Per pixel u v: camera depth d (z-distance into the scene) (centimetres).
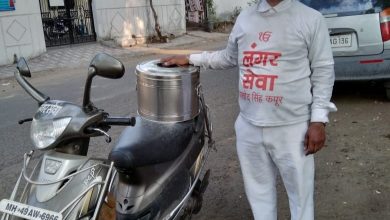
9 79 977
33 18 1191
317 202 359
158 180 277
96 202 212
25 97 781
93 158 220
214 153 465
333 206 352
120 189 272
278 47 242
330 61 245
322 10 557
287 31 240
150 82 277
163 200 272
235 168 429
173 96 278
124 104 676
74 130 213
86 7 1376
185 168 292
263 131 261
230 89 719
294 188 269
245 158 279
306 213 272
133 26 1417
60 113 215
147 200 269
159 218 266
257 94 254
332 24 551
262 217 287
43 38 1233
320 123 248
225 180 406
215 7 1686
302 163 261
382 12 526
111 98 717
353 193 369
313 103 251
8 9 1124
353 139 477
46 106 220
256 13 250
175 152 284
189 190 286
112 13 1372
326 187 381
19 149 509
